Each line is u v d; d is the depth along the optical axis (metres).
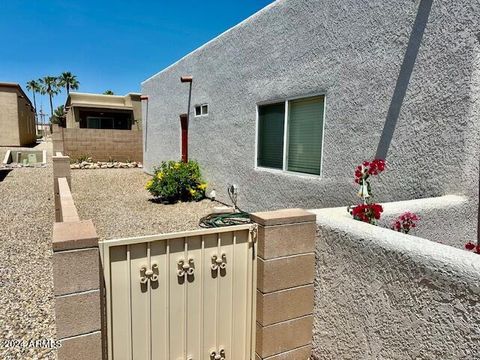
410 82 4.20
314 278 2.88
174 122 12.19
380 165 3.61
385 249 2.20
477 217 3.85
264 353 2.76
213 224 6.67
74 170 17.66
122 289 2.41
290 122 6.46
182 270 2.60
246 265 2.87
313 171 5.95
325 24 5.46
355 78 4.95
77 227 2.28
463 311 1.75
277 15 6.59
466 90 3.64
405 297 2.07
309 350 2.94
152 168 15.08
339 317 2.62
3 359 2.99
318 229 2.82
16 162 19.30
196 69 10.17
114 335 2.41
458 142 3.72
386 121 4.51
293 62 6.21
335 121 5.32
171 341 2.63
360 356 2.42
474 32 3.56
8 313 3.69
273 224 2.68
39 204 9.12
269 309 2.73
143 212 8.57
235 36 8.05
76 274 2.06
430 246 2.02
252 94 7.47
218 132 9.07
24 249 5.62
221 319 2.82
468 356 1.73
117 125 27.94
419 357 1.99
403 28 4.27
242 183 8.02
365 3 4.77
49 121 61.31
